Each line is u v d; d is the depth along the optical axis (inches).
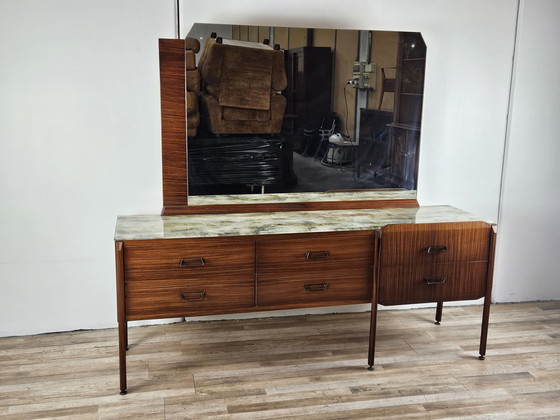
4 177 102.6
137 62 103.6
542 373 98.8
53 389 91.0
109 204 107.8
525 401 90.0
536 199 126.1
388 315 122.7
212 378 95.3
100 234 108.7
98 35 101.2
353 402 88.9
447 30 114.4
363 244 96.9
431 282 99.6
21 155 102.5
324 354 104.2
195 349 105.3
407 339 111.0
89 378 94.5
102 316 112.4
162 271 90.2
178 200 106.0
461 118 119.0
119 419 83.4
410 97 112.3
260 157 107.5
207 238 90.7
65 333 110.8
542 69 119.6
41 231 106.2
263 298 95.3
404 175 115.0
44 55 99.9
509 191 124.2
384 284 97.9
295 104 107.2
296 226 96.4
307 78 106.8
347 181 112.5
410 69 111.2
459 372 98.7
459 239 99.3
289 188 110.1
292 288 96.1
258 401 88.7
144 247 88.6
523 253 128.8
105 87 103.3
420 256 98.3
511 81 119.7
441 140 119.0
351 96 109.5
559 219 128.5
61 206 106.0
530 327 117.6
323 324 117.3
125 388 90.2
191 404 87.7
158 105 106.0
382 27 111.6
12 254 105.8
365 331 114.4
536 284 131.4
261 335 111.7
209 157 105.3
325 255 95.7
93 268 109.8
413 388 93.2
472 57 116.7
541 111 121.6
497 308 127.8
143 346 106.1
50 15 98.8
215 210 107.3
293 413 85.7
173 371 97.3
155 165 108.1
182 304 92.4
